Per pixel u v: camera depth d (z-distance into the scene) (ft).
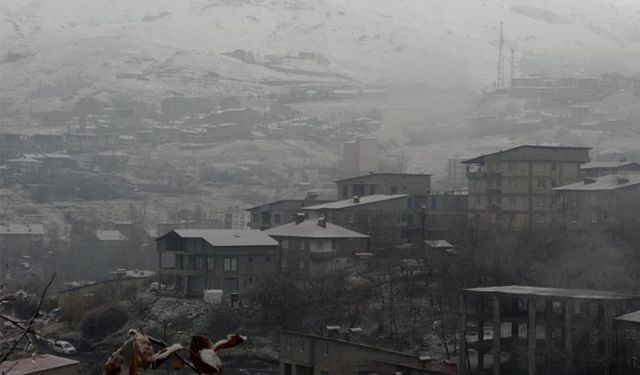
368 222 420.77
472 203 434.71
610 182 383.24
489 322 295.48
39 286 422.82
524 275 345.92
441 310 331.16
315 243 384.47
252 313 353.72
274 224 487.61
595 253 345.10
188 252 387.14
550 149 429.38
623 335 253.03
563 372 257.14
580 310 272.72
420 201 436.76
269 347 328.90
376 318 336.29
